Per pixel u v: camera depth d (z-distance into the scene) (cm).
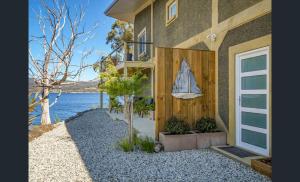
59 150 587
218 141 614
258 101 527
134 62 1127
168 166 463
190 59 651
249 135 557
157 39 1193
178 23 949
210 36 689
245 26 552
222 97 639
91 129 890
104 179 399
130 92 608
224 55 631
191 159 507
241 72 579
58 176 414
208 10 719
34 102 499
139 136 700
